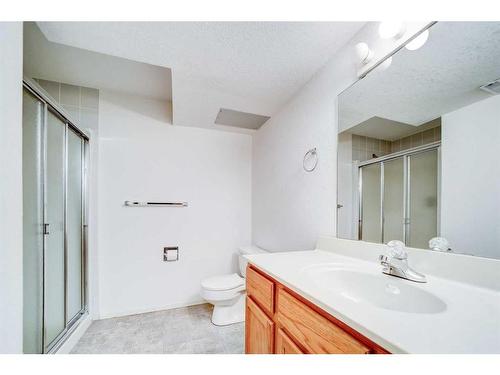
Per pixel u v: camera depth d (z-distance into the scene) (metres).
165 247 2.25
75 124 1.70
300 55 1.31
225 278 2.02
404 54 0.96
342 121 1.27
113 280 2.05
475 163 0.73
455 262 0.74
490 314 0.53
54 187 1.47
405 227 0.96
